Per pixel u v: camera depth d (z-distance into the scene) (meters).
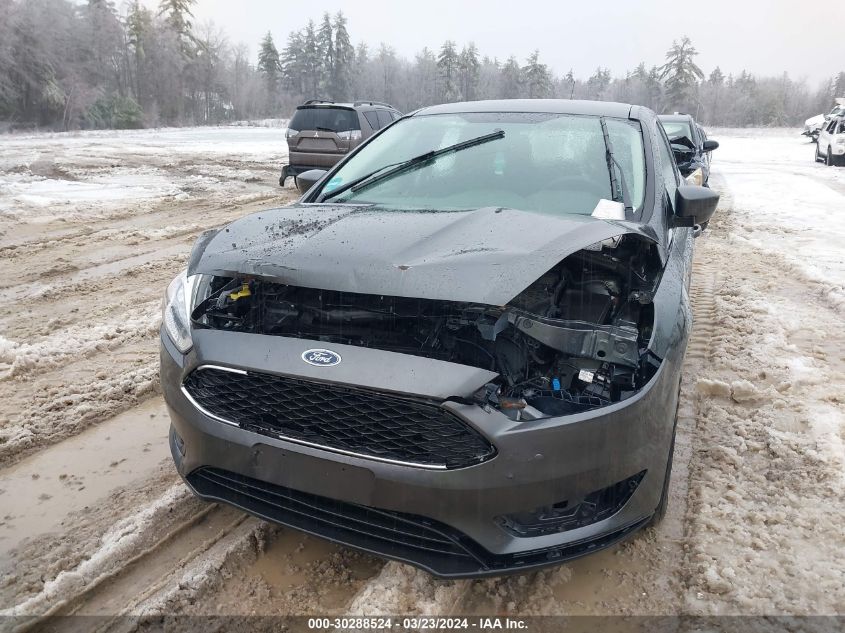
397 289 2.04
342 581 2.42
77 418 3.62
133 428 3.55
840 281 6.38
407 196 3.24
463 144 3.51
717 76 115.38
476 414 1.91
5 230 8.27
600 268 2.62
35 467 3.15
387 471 1.96
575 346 2.11
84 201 10.49
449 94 94.25
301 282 2.15
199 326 2.33
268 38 90.25
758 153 27.47
